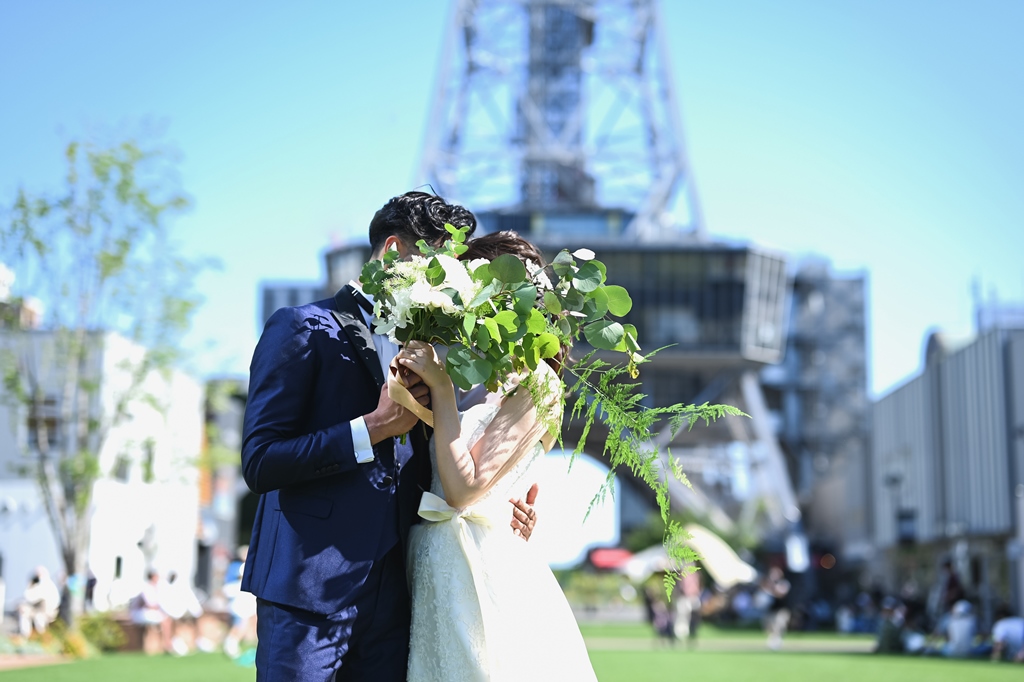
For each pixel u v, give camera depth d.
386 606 3.45
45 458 23.53
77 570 23.09
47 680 13.04
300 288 88.88
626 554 63.38
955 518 41.28
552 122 67.25
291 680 3.16
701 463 69.31
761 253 61.88
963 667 18.05
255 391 3.33
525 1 66.25
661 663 19.62
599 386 3.44
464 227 3.66
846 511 65.88
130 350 25.39
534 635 3.53
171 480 27.05
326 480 3.32
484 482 3.43
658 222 63.72
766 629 45.09
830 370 87.12
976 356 39.06
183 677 13.74
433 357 3.33
